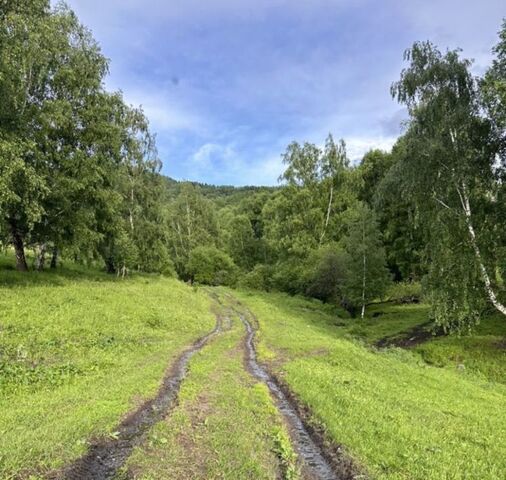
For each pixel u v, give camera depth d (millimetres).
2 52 22438
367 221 45125
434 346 27703
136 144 44969
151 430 9633
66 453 8039
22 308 21688
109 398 11852
